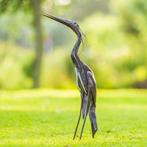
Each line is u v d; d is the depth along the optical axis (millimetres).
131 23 59750
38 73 46188
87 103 15906
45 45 72062
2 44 61156
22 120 21891
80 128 19797
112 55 57031
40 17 44844
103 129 19734
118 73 56375
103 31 59781
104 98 33625
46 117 22984
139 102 32188
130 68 56719
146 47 58531
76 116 23578
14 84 55844
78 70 15938
